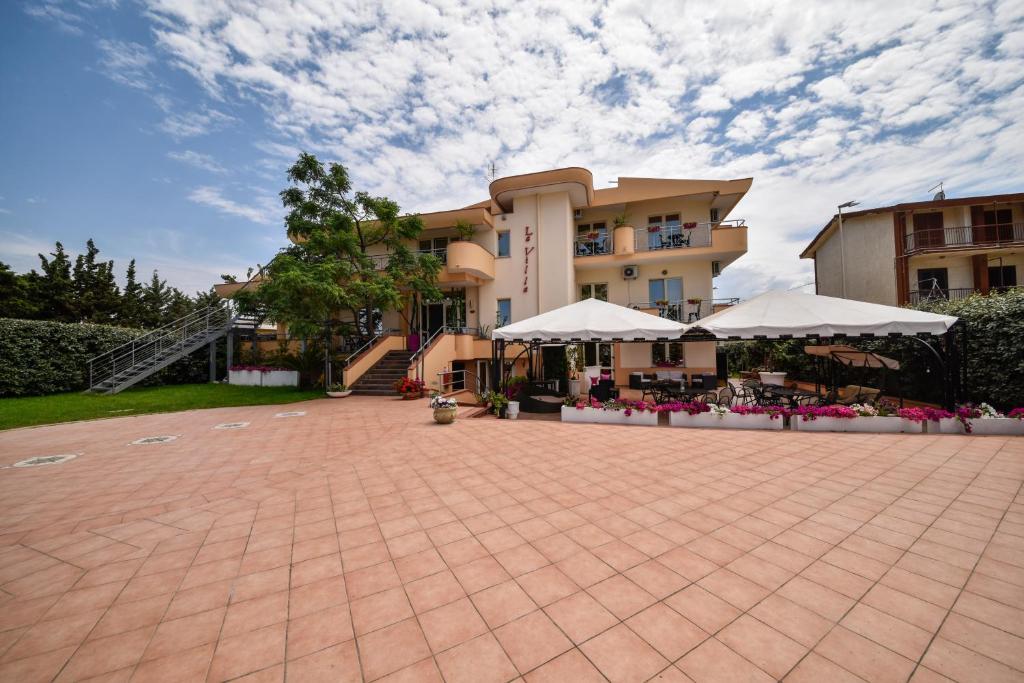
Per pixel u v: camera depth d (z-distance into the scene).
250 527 4.04
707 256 16.36
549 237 17.12
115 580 3.12
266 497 4.87
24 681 2.12
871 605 2.63
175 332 17.31
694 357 15.89
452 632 2.44
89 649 2.36
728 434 7.80
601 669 2.12
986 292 16.23
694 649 2.26
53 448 7.43
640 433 8.04
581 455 6.45
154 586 3.03
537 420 9.80
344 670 2.16
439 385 15.06
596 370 15.91
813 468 5.61
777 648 2.25
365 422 9.67
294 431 8.73
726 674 2.07
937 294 16.39
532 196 17.53
